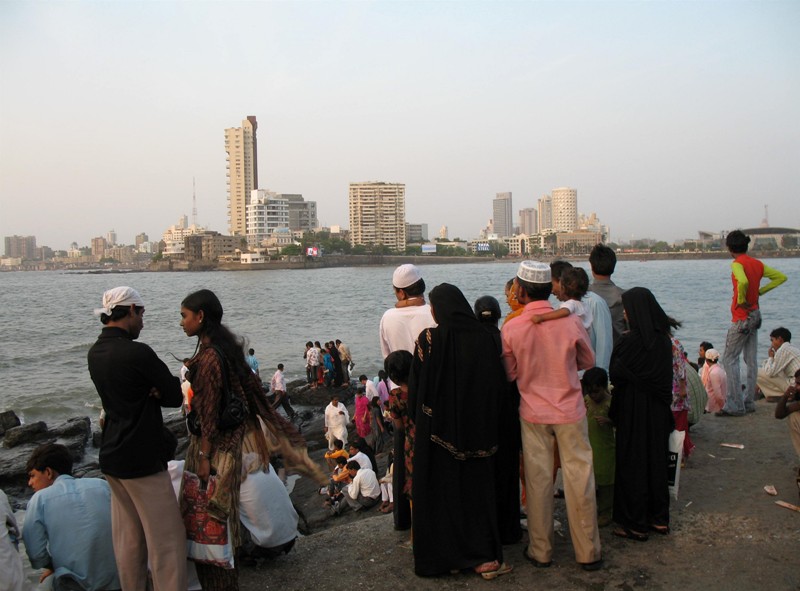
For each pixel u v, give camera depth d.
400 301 4.70
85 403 22.17
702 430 6.96
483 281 102.31
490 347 3.74
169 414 17.20
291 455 4.00
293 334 41.25
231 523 3.62
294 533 4.28
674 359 5.62
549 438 3.94
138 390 3.37
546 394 3.89
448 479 3.79
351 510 10.12
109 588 4.14
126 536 3.59
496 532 3.87
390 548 4.33
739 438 6.60
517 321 3.96
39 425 15.95
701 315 45.81
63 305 75.00
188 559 3.64
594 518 3.89
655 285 81.75
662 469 4.33
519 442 4.23
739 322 7.46
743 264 7.36
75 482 4.27
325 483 4.05
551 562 4.03
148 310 60.56
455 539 3.82
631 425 4.32
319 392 20.53
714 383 7.67
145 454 3.41
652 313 4.31
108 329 3.48
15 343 39.47
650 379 4.26
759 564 3.96
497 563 3.84
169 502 3.51
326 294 80.44
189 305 3.64
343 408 15.00
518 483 4.29
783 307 49.44
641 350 4.27
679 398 5.61
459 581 3.84
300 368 28.86
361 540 4.49
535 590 3.71
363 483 10.12
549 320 3.89
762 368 7.71
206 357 3.54
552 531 4.00
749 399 7.63
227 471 3.60
